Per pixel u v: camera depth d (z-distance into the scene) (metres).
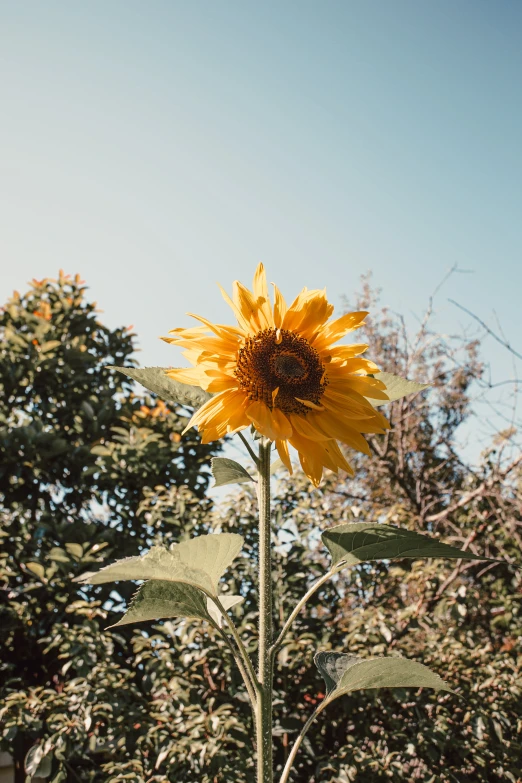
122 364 7.63
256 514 5.21
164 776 3.81
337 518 5.26
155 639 4.74
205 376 1.54
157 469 6.07
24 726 4.20
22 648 5.46
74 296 7.79
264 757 1.34
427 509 6.70
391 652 4.50
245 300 1.66
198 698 4.33
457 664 4.54
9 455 6.07
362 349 1.69
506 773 4.12
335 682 1.54
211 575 1.41
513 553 6.08
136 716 4.23
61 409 6.86
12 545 5.79
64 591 5.24
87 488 6.38
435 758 4.12
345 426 1.59
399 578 5.47
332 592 5.12
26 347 6.86
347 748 4.15
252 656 4.54
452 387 7.59
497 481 6.03
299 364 1.59
